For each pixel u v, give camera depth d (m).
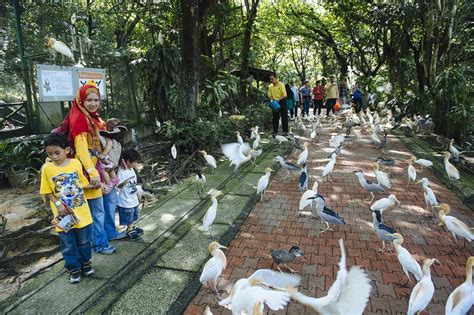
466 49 14.27
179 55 10.06
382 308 3.21
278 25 22.30
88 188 3.81
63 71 6.74
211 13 11.84
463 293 2.82
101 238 4.12
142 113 10.61
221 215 5.33
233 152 6.90
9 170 6.87
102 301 3.31
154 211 5.49
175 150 7.44
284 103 11.60
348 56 23.58
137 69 10.39
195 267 3.89
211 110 10.76
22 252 4.47
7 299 3.38
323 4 20.16
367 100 19.02
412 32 15.23
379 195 6.21
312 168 8.04
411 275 3.72
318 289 3.50
